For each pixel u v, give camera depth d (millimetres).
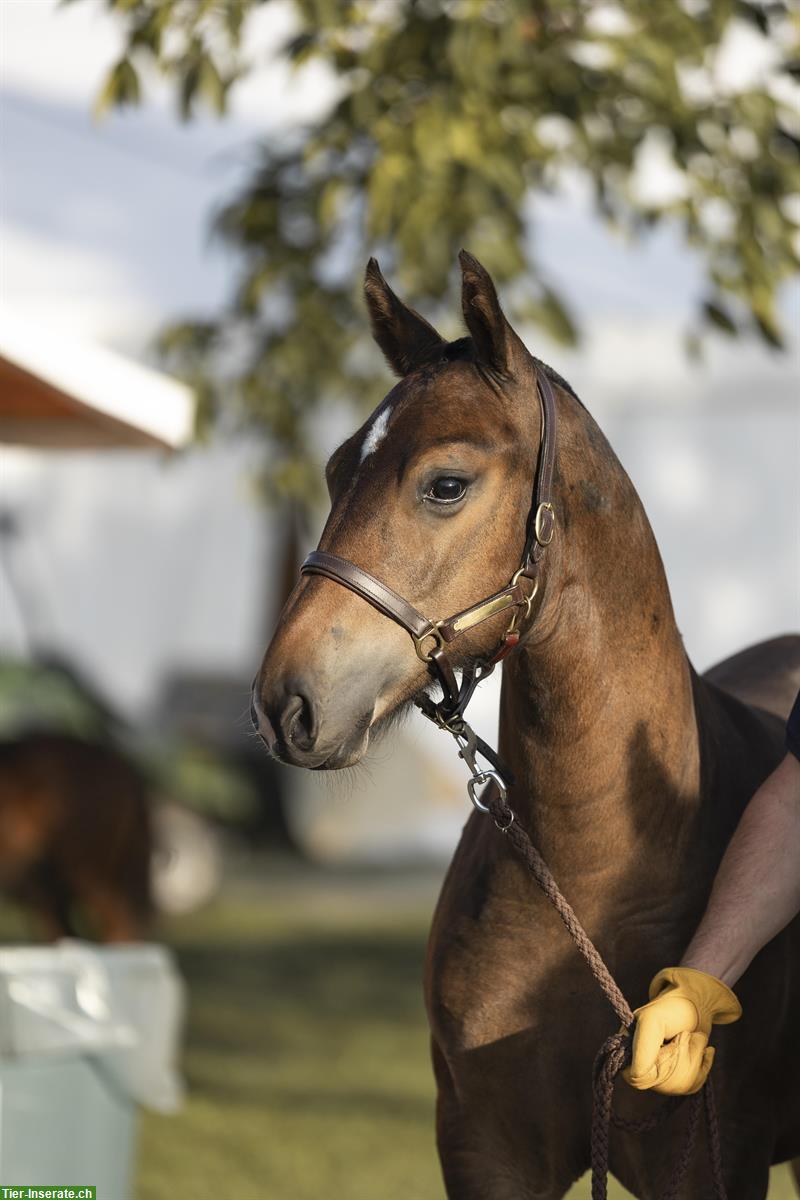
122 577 18469
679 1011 3035
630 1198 6418
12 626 16484
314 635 3145
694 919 3557
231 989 11547
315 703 3104
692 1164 3582
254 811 17922
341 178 6609
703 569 16344
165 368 8367
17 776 9648
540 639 3400
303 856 18250
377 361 8617
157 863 10109
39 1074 5098
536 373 3438
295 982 11797
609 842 3500
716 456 16297
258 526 18609
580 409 3541
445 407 3291
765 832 3326
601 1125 3240
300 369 8016
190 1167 7195
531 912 3578
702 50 6191
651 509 16375
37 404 6320
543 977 3588
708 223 6992
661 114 6551
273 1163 7285
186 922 14352
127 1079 5500
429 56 6391
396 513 3211
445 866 18000
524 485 3314
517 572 3285
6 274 16438
